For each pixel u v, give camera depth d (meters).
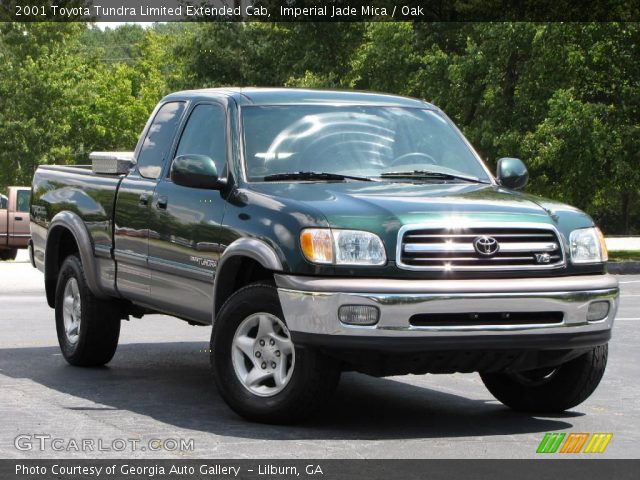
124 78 77.44
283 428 7.16
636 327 13.95
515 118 33.78
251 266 7.59
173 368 10.08
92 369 9.95
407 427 7.33
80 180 9.95
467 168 8.47
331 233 6.92
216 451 6.43
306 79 44.34
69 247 10.52
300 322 6.91
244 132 8.13
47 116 59.47
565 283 7.09
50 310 15.47
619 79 31.69
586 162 31.12
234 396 7.32
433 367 7.05
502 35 33.09
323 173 7.94
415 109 8.82
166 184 8.59
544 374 8.02
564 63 32.12
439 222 6.97
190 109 8.83
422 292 6.77
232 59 51.91
